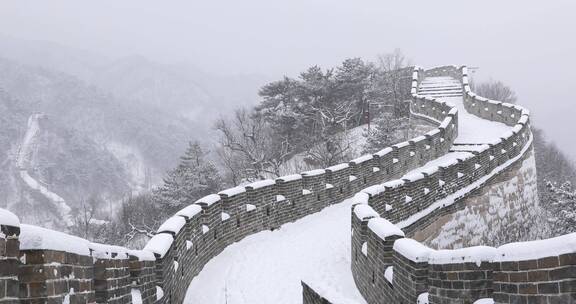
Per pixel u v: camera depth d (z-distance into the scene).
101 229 47.28
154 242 10.95
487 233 27.19
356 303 9.11
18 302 4.09
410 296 9.16
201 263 15.92
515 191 31.58
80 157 122.19
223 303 13.02
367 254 12.97
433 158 33.50
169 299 11.17
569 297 6.26
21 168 111.56
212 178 52.09
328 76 58.78
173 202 50.78
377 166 27.89
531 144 36.44
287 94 57.38
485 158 27.94
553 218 32.84
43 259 4.38
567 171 70.62
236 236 19.05
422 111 47.00
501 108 42.41
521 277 6.53
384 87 58.75
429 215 21.45
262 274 15.44
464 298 7.89
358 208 14.77
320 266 16.23
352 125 58.75
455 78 60.59
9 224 4.03
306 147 48.88
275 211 21.11
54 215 92.88
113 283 6.80
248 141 47.12
